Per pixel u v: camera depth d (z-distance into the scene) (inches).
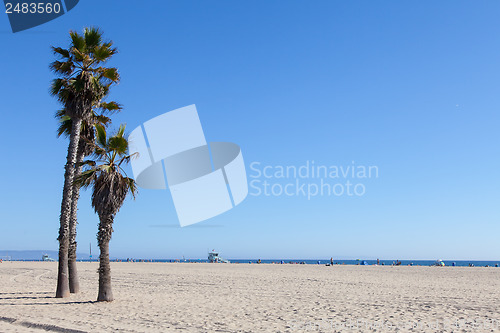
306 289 918.4
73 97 682.2
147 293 813.2
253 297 755.4
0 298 708.7
